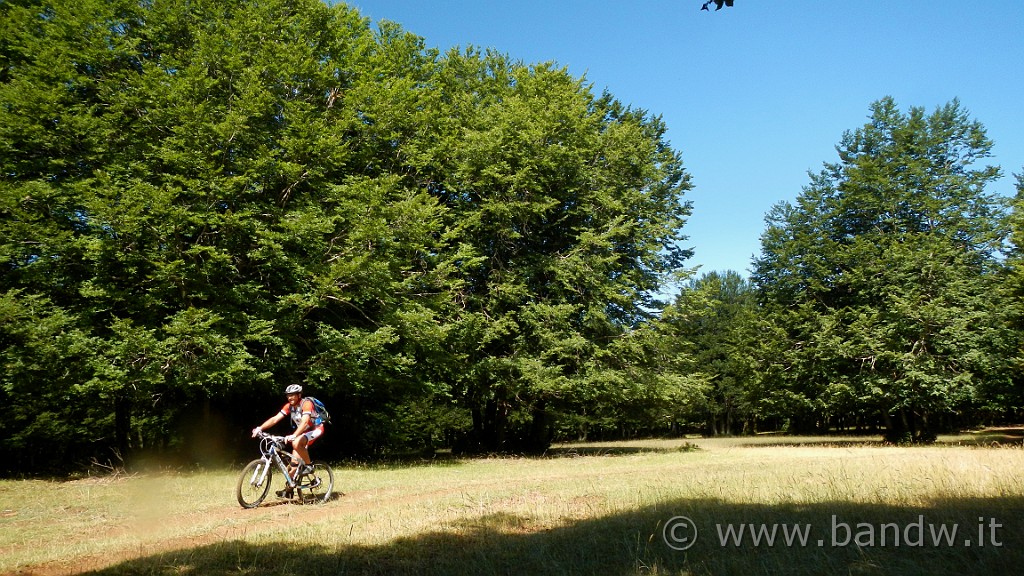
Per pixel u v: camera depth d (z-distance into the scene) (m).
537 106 23.44
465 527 7.25
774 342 31.86
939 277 29.02
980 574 4.93
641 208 25.61
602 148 25.08
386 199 18.50
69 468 17.78
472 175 22.31
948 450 19.06
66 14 15.99
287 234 16.30
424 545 6.38
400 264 18.39
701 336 56.12
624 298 23.06
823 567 5.25
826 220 33.31
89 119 15.17
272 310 16.09
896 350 28.50
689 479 11.39
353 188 16.97
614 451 25.95
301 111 17.31
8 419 19.62
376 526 7.32
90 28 16.33
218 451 19.67
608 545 6.20
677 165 33.22
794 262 33.00
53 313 14.10
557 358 22.64
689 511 7.70
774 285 34.28
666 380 23.64
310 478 9.70
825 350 29.47
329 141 16.77
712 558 5.64
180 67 17.16
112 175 15.45
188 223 15.08
